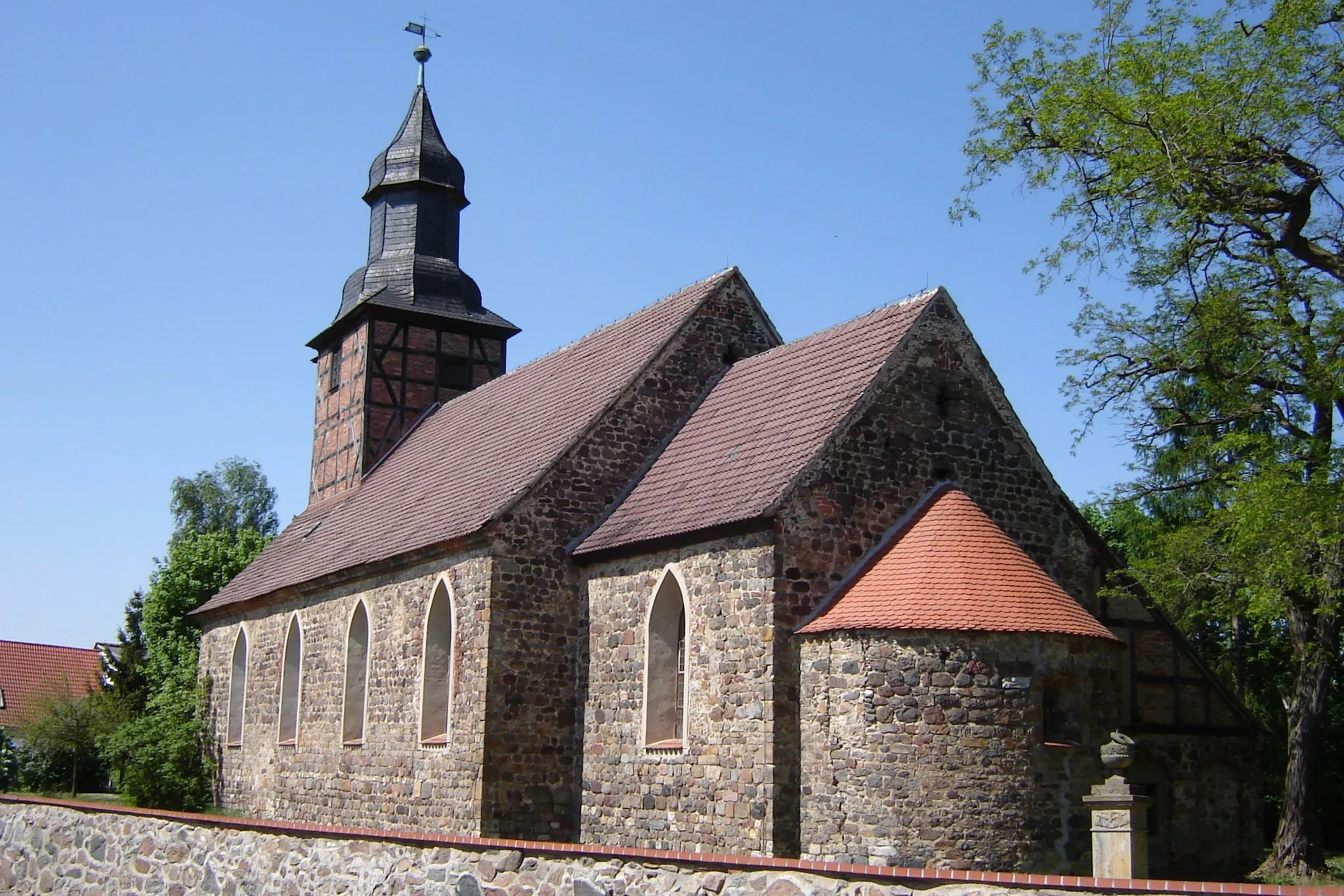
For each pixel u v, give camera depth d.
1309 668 27.02
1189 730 26.62
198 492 83.38
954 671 21.09
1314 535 21.55
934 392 25.11
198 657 51.59
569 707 27.61
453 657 28.47
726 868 13.05
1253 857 26.77
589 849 14.29
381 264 42.78
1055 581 24.73
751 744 22.61
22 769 50.06
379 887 16.38
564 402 32.06
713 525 23.78
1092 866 21.09
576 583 28.06
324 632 35.19
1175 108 21.78
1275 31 21.69
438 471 35.34
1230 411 24.89
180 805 40.44
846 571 23.39
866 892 11.97
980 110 24.59
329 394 43.72
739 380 29.66
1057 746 21.25
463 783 27.28
